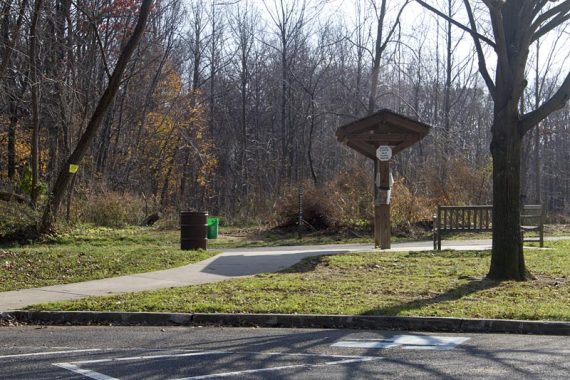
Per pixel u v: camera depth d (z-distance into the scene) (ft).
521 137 40.50
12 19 77.10
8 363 22.52
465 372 20.79
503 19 41.09
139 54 109.50
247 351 24.34
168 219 97.96
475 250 55.16
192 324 30.60
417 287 37.14
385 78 139.03
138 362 22.57
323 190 83.87
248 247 68.13
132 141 140.56
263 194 112.57
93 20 69.97
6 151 113.50
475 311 30.14
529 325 28.12
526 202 150.30
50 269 46.11
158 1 109.40
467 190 90.33
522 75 39.86
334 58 175.32
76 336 27.86
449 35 132.26
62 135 95.35
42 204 70.23
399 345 25.36
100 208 88.74
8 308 32.81
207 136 164.55
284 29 139.54
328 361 22.56
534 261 47.98
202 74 166.81
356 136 57.98
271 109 161.07
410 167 100.27
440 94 150.71
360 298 33.96
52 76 80.84
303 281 39.83
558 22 40.22
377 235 58.90
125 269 46.34
